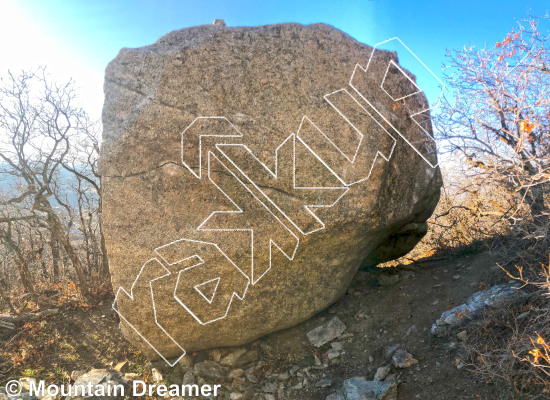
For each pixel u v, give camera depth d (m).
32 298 5.82
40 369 4.38
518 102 3.81
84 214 8.56
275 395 3.92
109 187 3.82
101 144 3.85
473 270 4.65
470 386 3.06
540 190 3.69
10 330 4.96
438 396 3.12
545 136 3.73
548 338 2.96
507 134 4.07
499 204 4.83
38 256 7.16
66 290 6.04
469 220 5.75
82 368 4.44
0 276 6.85
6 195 7.00
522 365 2.92
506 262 4.29
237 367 4.36
